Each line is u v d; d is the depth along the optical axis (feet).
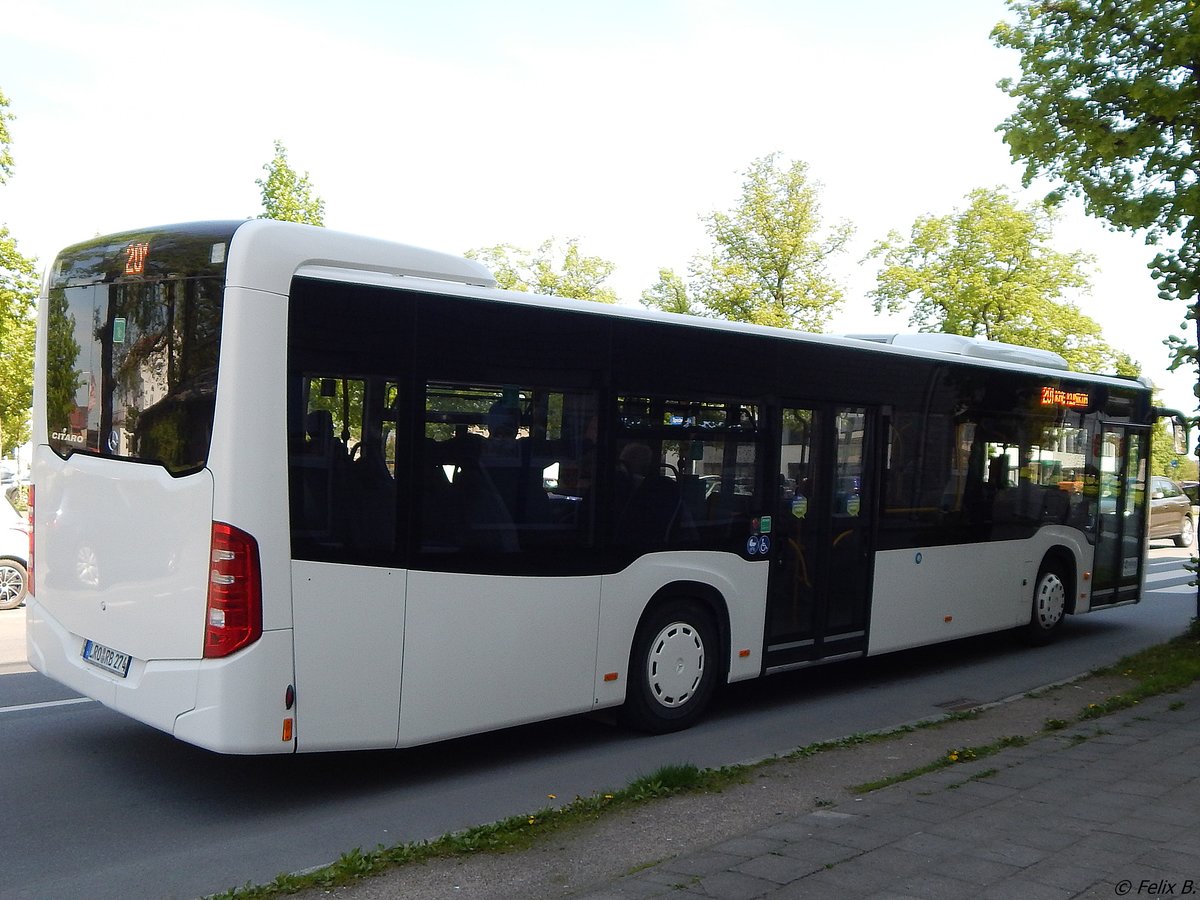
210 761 23.77
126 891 16.72
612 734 26.96
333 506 20.03
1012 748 24.02
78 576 22.13
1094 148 35.76
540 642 23.39
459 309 22.03
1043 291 108.47
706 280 101.50
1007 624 38.37
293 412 19.57
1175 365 37.50
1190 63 34.47
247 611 18.95
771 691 32.96
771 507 28.94
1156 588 62.13
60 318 23.39
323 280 20.07
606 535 24.75
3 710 27.66
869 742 25.68
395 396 20.98
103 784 22.03
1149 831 17.75
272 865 17.87
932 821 18.43
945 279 109.19
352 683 20.26
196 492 19.31
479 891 15.96
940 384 34.76
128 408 21.08
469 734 22.17
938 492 34.81
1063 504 40.98
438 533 21.56
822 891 15.07
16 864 17.81
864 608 32.01
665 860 16.74
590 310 24.48
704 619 27.55
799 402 29.73
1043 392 39.47
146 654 20.12
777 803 20.36
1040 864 16.15
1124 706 28.40
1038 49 36.94
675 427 26.37
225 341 19.19
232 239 19.45
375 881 16.31
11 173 85.40
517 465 23.02
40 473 23.85
